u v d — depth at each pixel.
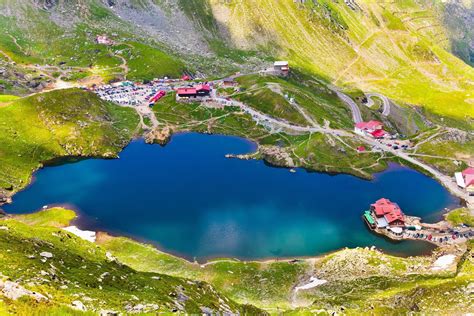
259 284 126.00
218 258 140.00
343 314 95.88
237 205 171.38
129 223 157.75
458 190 182.75
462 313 91.38
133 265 132.12
